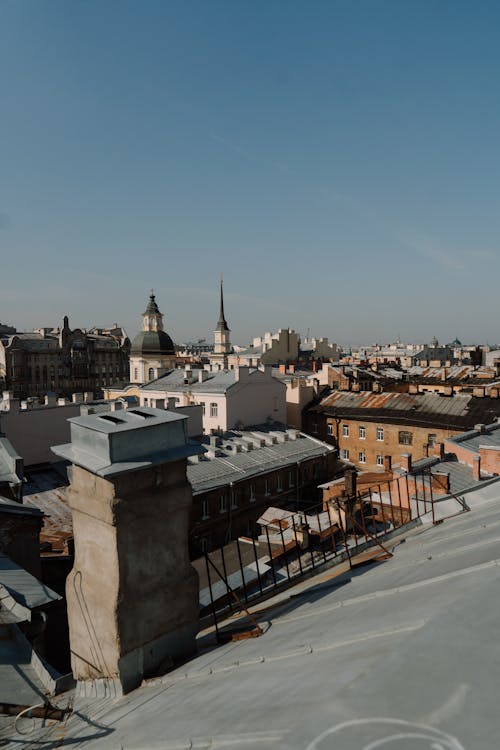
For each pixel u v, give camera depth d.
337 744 2.86
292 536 26.23
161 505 6.81
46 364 131.38
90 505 6.70
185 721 4.63
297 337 121.50
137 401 59.22
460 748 2.62
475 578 5.94
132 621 6.59
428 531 12.05
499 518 10.33
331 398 63.88
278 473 44.75
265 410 58.44
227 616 9.05
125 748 4.70
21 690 8.30
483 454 30.17
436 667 3.44
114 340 148.88
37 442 44.66
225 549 27.12
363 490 26.20
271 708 3.95
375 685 3.37
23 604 10.45
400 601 6.25
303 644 5.77
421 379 78.69
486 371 82.75
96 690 6.83
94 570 6.77
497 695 3.05
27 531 18.70
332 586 8.95
